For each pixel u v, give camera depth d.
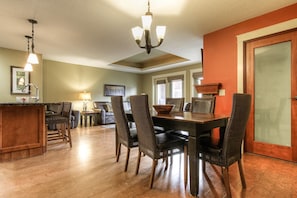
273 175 2.04
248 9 2.49
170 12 2.57
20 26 3.04
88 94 6.16
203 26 3.04
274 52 2.64
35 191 1.69
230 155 1.62
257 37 2.71
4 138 2.56
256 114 2.83
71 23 2.92
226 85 3.07
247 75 2.90
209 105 2.61
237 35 2.93
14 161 2.50
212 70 3.28
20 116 2.70
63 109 3.51
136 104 1.89
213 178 1.97
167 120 1.94
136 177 2.00
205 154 1.71
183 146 1.95
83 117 6.11
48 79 5.60
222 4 2.36
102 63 6.13
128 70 7.46
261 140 2.78
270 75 2.68
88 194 1.64
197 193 1.63
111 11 2.54
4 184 1.83
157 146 1.80
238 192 1.67
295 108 2.46
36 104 2.78
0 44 3.98
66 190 1.71
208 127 1.78
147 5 2.38
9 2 2.29
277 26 2.49
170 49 4.38
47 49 4.38
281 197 1.59
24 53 4.53
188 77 6.38
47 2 2.30
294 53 2.45
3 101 4.21
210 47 3.32
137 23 2.92
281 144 2.58
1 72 4.21
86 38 3.61
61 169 2.22
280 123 2.60
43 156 2.73
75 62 5.95
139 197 1.59
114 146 3.32
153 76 7.76
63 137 3.42
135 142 2.23
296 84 2.44
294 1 2.29
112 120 6.43
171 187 1.78
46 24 2.96
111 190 1.72
